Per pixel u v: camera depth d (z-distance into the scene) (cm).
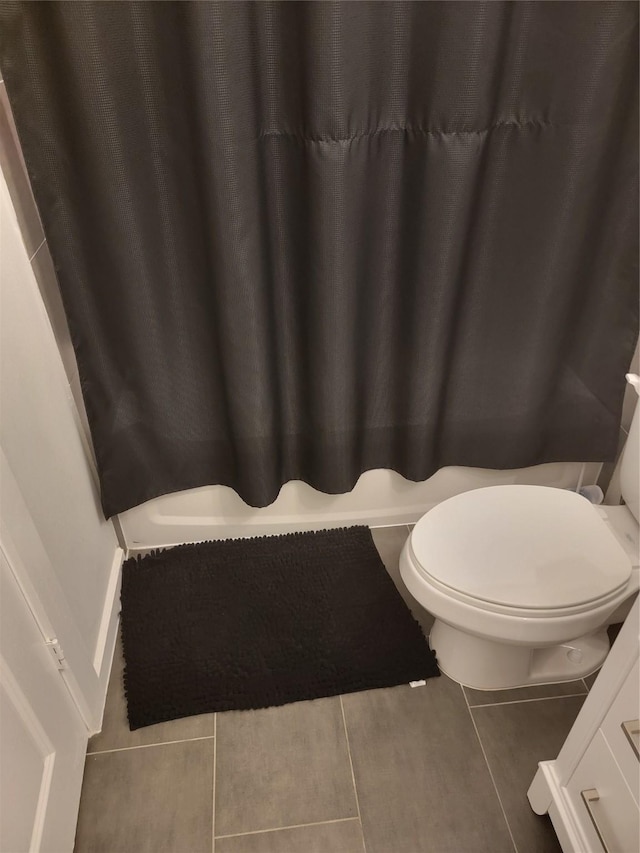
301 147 127
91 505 156
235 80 114
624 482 136
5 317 111
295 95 121
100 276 136
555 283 146
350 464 172
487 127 126
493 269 146
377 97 122
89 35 110
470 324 155
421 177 132
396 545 190
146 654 156
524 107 126
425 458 172
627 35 118
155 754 137
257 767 135
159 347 148
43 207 124
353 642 159
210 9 106
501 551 129
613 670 95
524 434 171
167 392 155
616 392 162
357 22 112
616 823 96
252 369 146
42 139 118
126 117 119
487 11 113
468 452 178
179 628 162
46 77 114
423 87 121
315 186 128
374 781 132
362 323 153
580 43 118
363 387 163
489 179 135
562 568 124
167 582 175
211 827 125
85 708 135
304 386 160
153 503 178
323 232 132
